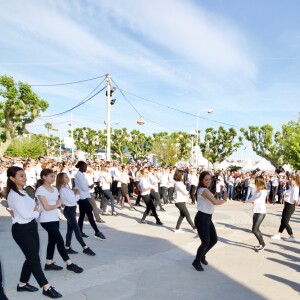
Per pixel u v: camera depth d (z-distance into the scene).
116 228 9.08
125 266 5.79
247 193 17.50
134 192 17.03
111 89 16.47
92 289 4.70
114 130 49.94
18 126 22.78
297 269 5.88
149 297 4.46
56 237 5.20
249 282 5.15
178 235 8.38
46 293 4.36
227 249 7.24
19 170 4.25
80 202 7.43
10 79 21.31
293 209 8.16
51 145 60.97
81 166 7.39
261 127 42.09
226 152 42.62
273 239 8.34
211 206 5.66
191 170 16.39
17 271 5.38
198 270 5.64
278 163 41.56
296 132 39.34
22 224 4.22
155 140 50.12
